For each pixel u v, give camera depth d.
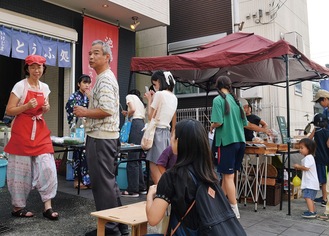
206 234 1.79
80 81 5.58
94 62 3.25
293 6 10.01
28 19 6.39
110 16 7.82
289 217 4.51
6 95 9.29
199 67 5.33
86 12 7.57
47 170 4.01
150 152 3.95
